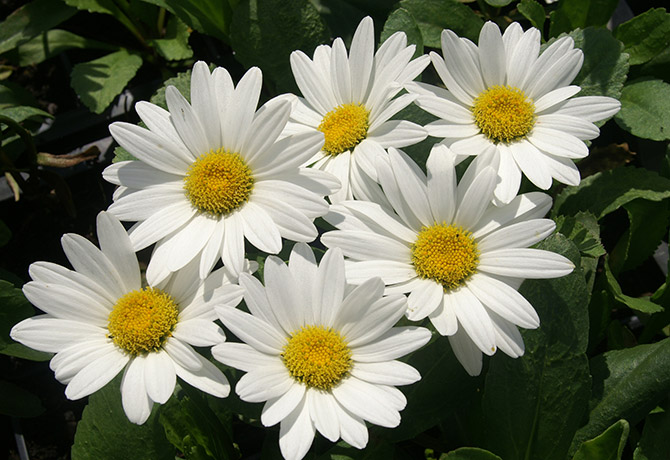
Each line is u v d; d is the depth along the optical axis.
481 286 0.40
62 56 0.55
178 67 0.56
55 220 0.53
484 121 0.43
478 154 0.42
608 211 0.47
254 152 0.42
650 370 0.43
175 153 0.42
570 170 0.42
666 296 0.47
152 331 0.41
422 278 0.41
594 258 0.46
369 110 0.44
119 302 0.41
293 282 0.40
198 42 0.56
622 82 0.47
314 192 0.41
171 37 0.54
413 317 0.40
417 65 0.43
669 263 0.47
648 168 0.52
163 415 0.41
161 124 0.42
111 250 0.41
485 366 0.45
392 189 0.41
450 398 0.43
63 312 0.41
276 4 0.48
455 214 0.41
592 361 0.44
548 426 0.42
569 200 0.48
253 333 0.40
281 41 0.49
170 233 0.42
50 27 0.52
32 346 0.40
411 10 0.50
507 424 0.43
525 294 0.42
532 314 0.39
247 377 0.39
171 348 0.41
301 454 0.39
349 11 0.51
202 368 0.40
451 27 0.50
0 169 0.51
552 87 0.43
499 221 0.41
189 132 0.42
